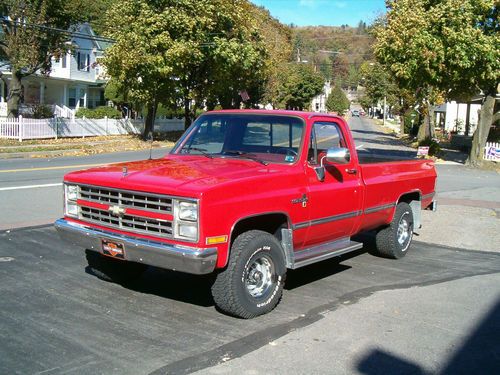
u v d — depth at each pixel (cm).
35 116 3500
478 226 1099
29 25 2673
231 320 539
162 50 2927
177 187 498
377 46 2639
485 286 691
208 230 490
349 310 582
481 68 2170
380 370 440
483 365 457
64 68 4375
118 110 4666
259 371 430
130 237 528
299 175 597
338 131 679
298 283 683
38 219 1009
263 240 541
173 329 512
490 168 2511
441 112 5597
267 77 4659
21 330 498
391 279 713
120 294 611
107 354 452
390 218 795
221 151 657
